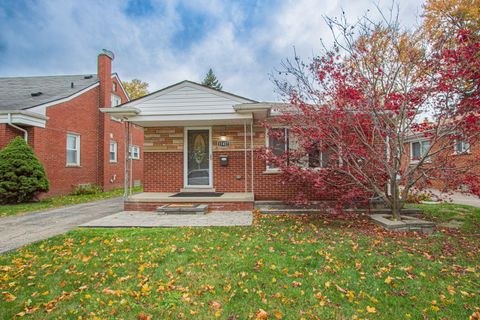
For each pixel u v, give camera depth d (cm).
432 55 536
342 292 303
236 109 759
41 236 541
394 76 584
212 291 307
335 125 595
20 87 1382
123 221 643
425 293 300
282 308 274
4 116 989
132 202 784
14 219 713
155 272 358
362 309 271
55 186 1174
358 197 651
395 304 280
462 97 504
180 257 407
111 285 327
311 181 639
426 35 685
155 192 913
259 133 881
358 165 604
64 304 288
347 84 573
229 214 725
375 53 595
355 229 567
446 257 403
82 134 1338
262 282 327
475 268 362
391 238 498
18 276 353
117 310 275
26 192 984
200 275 347
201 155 913
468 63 469
